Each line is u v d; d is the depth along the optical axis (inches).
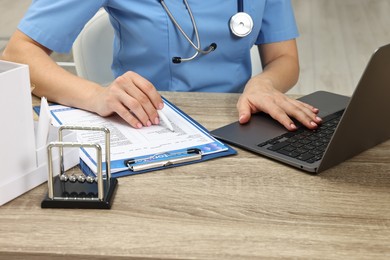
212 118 48.8
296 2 219.1
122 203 35.1
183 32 59.6
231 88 64.1
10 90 34.2
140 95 46.5
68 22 57.1
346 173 39.8
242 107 49.2
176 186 37.4
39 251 30.3
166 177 38.5
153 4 59.5
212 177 38.7
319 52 169.6
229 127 46.6
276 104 48.7
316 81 149.6
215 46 61.5
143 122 45.8
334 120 48.2
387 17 202.2
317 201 36.1
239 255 30.4
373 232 32.9
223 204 35.4
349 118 37.5
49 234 31.8
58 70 52.5
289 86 63.3
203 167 40.1
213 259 30.0
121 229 32.4
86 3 57.6
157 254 30.2
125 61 63.3
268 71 62.3
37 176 36.9
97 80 68.6
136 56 62.0
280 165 40.8
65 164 39.3
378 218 34.4
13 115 34.6
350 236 32.5
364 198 36.6
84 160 39.9
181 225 33.0
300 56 166.2
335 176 39.3
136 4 59.7
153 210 34.5
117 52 64.0
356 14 205.2
